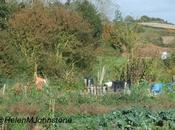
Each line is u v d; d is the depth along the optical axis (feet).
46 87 180.65
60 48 266.77
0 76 223.71
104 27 352.90
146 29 497.46
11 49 234.38
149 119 131.13
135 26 359.25
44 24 263.90
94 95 196.75
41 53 256.52
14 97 168.66
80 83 241.96
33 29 260.01
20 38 257.75
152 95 214.07
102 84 233.35
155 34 481.05
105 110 154.81
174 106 185.57
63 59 266.16
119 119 125.70
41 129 109.91
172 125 129.18
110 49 333.21
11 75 229.66
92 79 251.60
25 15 264.72
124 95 198.39
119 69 265.54
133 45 334.85
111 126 120.98
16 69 234.17
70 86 231.91
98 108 155.33
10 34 258.57
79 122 122.21
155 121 131.54
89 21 338.13
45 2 328.08
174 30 503.61
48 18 268.62
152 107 169.68
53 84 226.79
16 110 131.23
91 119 126.00
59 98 172.86
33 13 267.18
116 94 200.75
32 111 129.70
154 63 270.26
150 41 447.83
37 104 150.41
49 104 140.77
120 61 296.71
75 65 274.98
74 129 115.24
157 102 195.11
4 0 277.64
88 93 201.98
